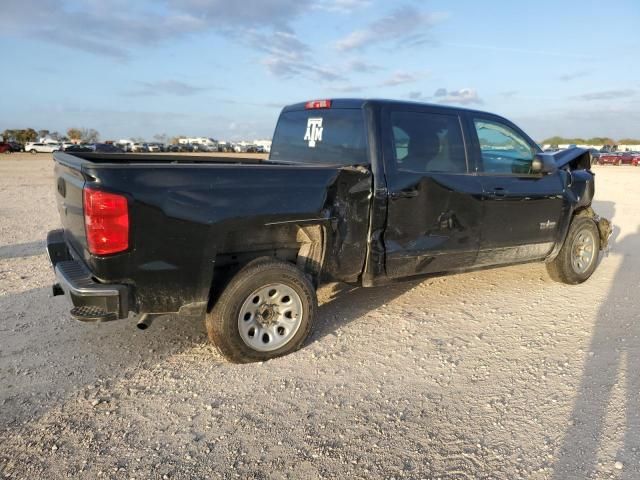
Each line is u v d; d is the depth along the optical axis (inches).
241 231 144.3
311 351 153.7
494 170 194.7
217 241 132.7
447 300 204.4
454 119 185.0
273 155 212.4
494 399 126.3
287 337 149.4
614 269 260.2
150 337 162.6
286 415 118.8
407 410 121.2
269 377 137.1
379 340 162.7
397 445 107.6
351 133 170.1
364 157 164.1
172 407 121.6
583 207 231.1
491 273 248.2
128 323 173.8
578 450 105.4
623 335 168.2
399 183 164.6
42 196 589.9
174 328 169.9
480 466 100.7
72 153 173.0
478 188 184.1
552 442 108.2
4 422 113.8
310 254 153.5
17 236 332.8
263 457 103.4
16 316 178.5
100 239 119.0
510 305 199.0
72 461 101.1
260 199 136.7
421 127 174.7
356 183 155.4
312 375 138.5
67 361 144.6
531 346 159.0
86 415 117.5
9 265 250.1
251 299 141.3
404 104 173.5
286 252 156.8
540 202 205.6
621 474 98.0
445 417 118.2
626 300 206.1
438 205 174.7
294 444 107.7
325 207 148.1
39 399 123.8
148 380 134.6
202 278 133.1
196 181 128.3
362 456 104.0
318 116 186.5
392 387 132.3
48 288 211.0
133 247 122.7
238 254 149.4
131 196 120.3
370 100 167.5
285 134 205.8
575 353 153.7
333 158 176.7
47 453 103.4
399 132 169.0
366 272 165.3
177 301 132.3
